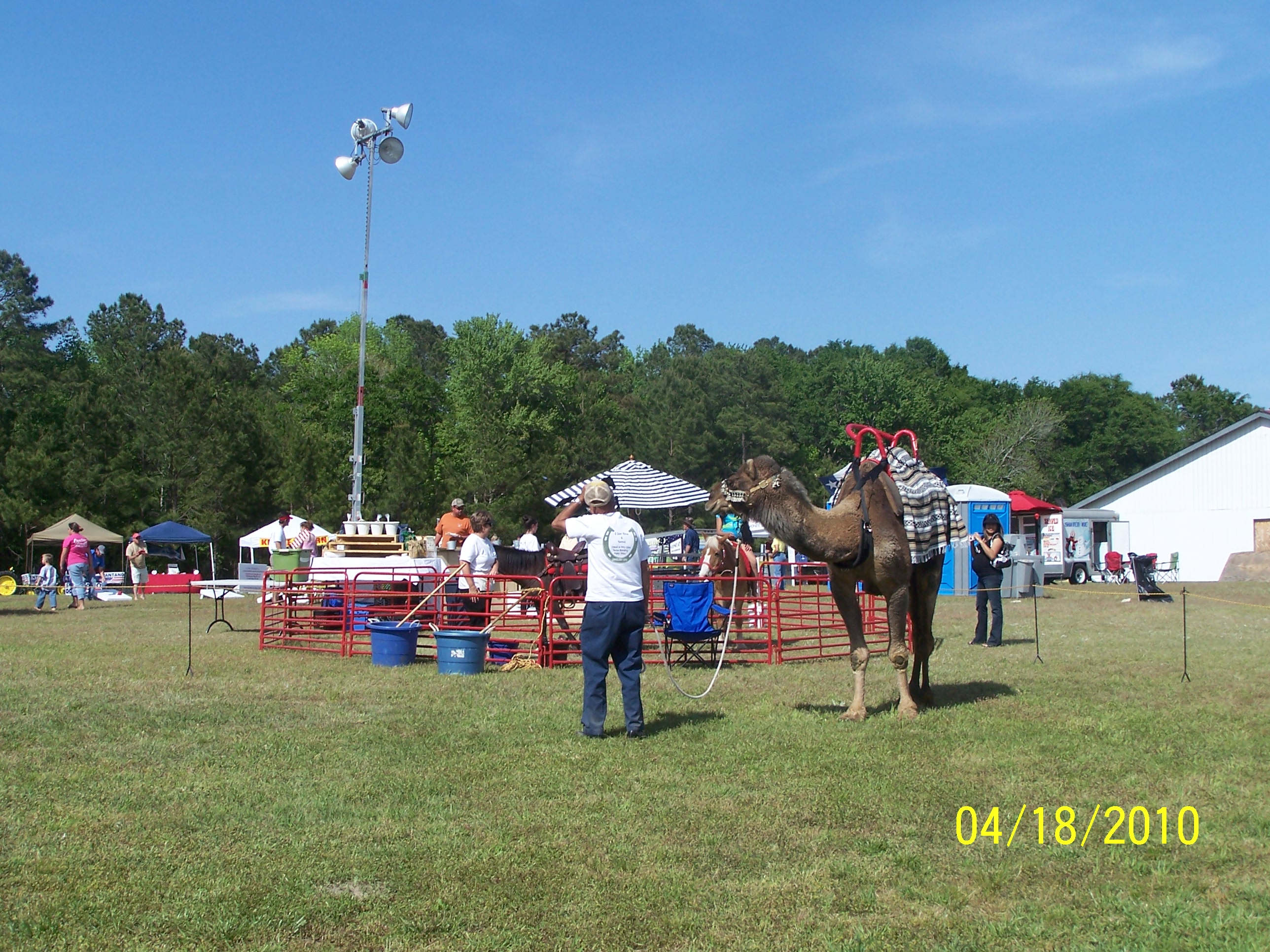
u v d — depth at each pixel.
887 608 8.34
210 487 46.22
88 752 7.06
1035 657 12.52
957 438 73.69
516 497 55.00
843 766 6.66
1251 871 4.84
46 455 44.88
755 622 13.77
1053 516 36.22
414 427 62.56
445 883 4.66
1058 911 4.35
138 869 4.80
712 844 5.18
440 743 7.38
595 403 68.81
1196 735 7.53
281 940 4.07
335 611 13.63
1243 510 43.34
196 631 16.28
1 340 57.56
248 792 6.06
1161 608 21.67
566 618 12.03
